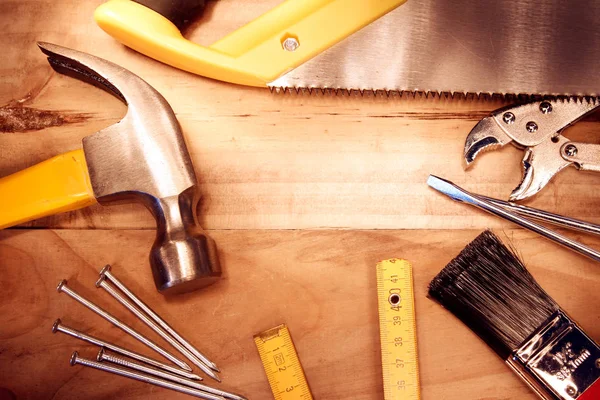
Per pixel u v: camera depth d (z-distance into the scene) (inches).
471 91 18.2
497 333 17.1
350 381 17.5
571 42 17.8
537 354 16.8
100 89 18.6
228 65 17.8
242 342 17.6
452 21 17.6
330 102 18.5
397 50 17.8
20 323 17.7
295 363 17.3
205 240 16.8
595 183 18.2
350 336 17.6
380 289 17.5
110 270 17.8
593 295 17.7
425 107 18.5
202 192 18.1
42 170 17.1
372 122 18.4
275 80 18.1
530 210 17.7
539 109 18.0
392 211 18.1
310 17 17.6
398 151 18.3
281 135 18.4
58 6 18.9
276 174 18.2
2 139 18.4
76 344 17.6
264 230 18.0
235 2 18.9
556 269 17.8
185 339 17.6
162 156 16.8
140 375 17.3
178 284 16.5
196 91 18.6
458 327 17.6
